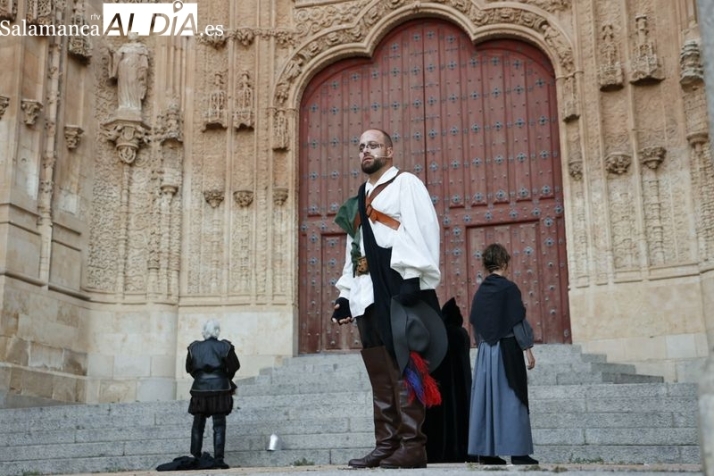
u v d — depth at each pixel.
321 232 19.48
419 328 5.55
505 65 19.19
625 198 17.23
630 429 10.38
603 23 18.00
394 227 5.79
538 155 18.58
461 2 19.31
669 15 17.38
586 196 17.45
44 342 16.45
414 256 5.56
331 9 20.00
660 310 16.33
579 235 17.47
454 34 19.66
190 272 19.08
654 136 17.19
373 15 19.73
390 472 4.98
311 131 20.03
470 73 19.41
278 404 13.12
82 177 18.28
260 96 19.73
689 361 15.83
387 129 19.61
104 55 19.50
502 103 19.05
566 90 18.11
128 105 19.11
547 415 11.18
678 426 10.59
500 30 19.02
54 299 16.89
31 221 16.53
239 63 19.92
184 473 7.39
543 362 15.34
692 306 16.08
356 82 20.05
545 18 18.61
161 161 19.25
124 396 17.97
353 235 6.19
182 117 19.59
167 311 18.58
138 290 18.72
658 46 17.38
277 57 19.97
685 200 16.64
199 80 19.98
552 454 10.35
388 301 5.68
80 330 17.70
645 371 16.17
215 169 19.53
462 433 8.75
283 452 11.29
